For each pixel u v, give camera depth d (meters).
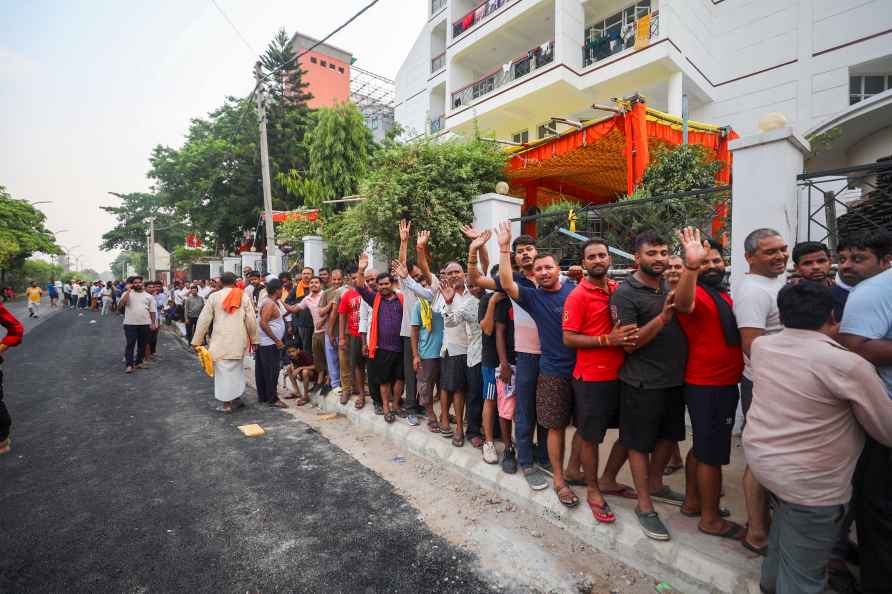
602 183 11.69
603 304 2.72
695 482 2.69
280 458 4.11
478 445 3.94
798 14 10.68
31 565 2.50
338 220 10.80
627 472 3.45
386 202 6.76
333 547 2.70
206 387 7.00
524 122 14.95
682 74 10.91
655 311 2.44
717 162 6.77
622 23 12.51
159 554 2.61
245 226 21.47
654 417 2.53
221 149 20.09
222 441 4.55
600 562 2.55
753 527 2.34
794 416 1.75
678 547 2.40
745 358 2.74
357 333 5.23
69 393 6.53
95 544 2.71
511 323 3.46
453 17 16.77
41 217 39.81
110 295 22.00
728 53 11.84
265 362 5.96
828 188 4.99
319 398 5.97
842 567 2.15
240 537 2.79
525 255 3.25
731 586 2.14
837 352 1.68
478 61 16.73
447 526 2.93
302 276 7.39
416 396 4.94
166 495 3.36
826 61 10.30
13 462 3.98
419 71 20.94
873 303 1.95
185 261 29.00
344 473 3.77
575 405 2.93
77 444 4.44
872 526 1.91
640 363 2.54
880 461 1.89
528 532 2.86
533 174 10.02
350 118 13.21
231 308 5.62
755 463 1.87
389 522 2.98
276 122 19.62
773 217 3.54
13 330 4.23
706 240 2.62
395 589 2.32
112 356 9.80
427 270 4.43
